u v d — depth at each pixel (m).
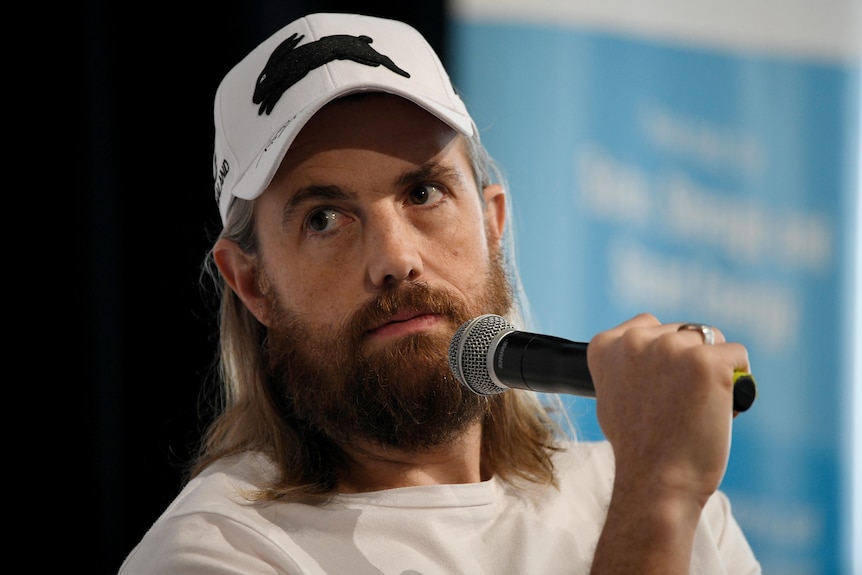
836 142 10.53
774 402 10.33
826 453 10.50
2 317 8.56
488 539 5.16
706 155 10.08
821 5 10.44
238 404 5.73
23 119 8.54
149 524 8.83
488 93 9.45
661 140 9.91
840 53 10.49
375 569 4.83
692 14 10.04
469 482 5.41
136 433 8.83
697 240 10.02
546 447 5.83
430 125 5.15
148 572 4.77
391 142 5.04
